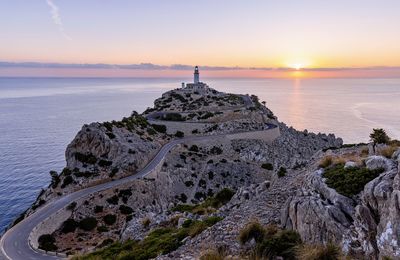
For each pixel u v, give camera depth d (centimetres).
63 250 5600
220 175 10381
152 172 9288
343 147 3469
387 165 1809
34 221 6316
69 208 7038
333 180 1900
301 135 15075
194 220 3331
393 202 1341
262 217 2194
